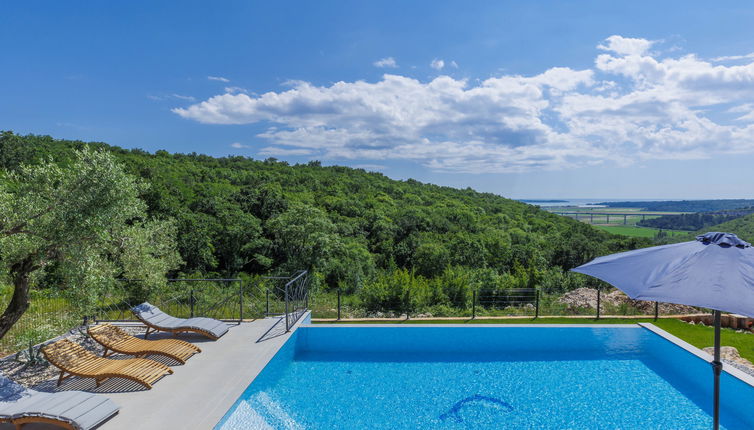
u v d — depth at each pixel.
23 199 5.02
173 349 5.81
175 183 36.25
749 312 2.46
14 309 5.65
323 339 7.65
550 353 7.62
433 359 7.31
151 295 9.14
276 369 6.16
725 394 5.59
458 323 8.14
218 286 12.86
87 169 5.12
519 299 12.33
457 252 30.77
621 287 3.12
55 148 43.53
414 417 5.32
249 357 5.91
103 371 4.93
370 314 9.65
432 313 10.14
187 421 4.11
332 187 60.25
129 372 4.91
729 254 3.08
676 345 6.73
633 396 5.93
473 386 6.22
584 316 9.04
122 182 5.38
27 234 5.33
